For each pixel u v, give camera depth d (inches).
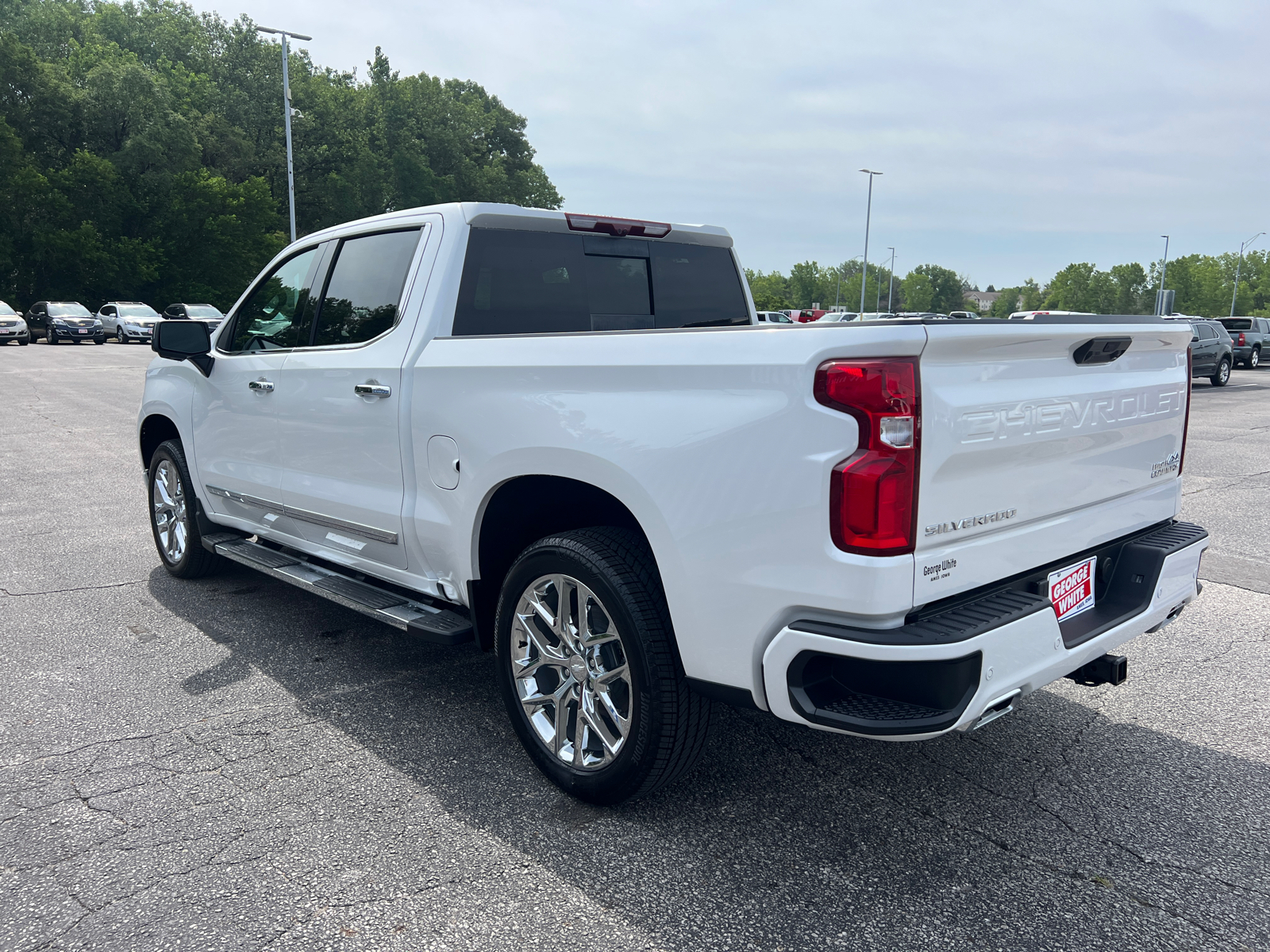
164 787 114.6
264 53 2501.2
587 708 109.0
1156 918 89.4
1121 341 102.1
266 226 2202.3
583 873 96.3
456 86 3597.4
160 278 1902.1
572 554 105.3
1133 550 112.3
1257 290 5054.1
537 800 112.2
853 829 105.7
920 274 7121.1
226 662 158.2
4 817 107.0
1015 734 131.8
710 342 90.8
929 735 82.3
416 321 130.3
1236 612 188.7
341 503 143.3
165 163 1892.2
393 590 147.9
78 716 135.7
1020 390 91.1
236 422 171.6
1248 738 130.4
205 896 92.0
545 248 140.9
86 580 209.0
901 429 79.4
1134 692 147.4
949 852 100.9
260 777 117.4
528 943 85.0
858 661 85.3
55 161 1839.3
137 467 365.4
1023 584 96.7
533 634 115.0
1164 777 118.7
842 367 80.1
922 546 82.4
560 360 105.7
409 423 127.6
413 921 88.1
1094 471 104.6
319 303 154.8
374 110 2824.8
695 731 101.7
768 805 111.1
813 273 6491.1
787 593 85.6
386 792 114.0
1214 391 864.9
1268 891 93.9
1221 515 284.8
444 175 3016.7
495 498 119.9
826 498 81.3
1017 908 90.8
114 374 826.2
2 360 983.6
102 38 2470.5
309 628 176.7
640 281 154.4
